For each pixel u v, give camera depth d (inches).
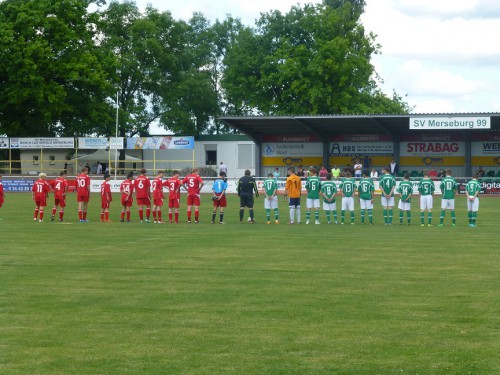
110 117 2856.8
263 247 853.8
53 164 2925.7
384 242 911.7
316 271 671.8
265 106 3115.2
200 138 2928.2
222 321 477.4
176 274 654.5
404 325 465.7
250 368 381.7
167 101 3393.2
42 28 2635.3
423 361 392.8
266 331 452.8
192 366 385.4
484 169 2298.2
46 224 1193.4
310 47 3176.7
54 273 659.4
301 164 2464.3
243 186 1245.7
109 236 984.3
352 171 2362.2
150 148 2439.7
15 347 419.5
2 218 1325.0
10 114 2701.8
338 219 1338.6
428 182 1192.2
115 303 531.2
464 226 1173.7
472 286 595.2
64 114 2822.3
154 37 3307.1
